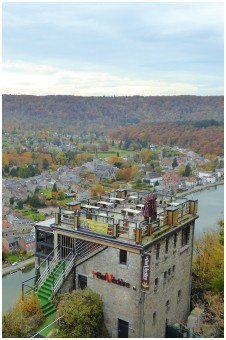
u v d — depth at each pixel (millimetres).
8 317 29531
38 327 28812
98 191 182250
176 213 31828
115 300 29484
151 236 28953
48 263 35844
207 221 127500
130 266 28391
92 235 29875
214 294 43906
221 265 54938
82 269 31406
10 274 101000
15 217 148000
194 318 34312
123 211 34344
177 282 33875
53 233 34812
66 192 182500
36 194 180750
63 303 28891
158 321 31031
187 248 35062
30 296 31391
